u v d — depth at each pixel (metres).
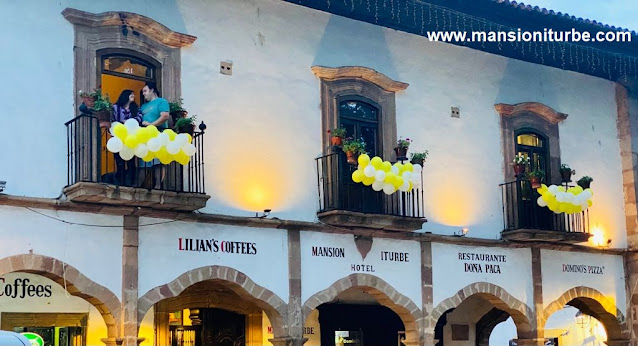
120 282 14.53
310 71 17.44
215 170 15.91
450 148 19.25
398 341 21.09
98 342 16.58
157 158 14.27
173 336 18.02
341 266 17.19
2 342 9.67
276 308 16.25
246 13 16.77
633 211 21.86
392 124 18.34
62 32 14.59
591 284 21.08
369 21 18.44
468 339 22.48
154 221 15.02
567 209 19.27
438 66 19.42
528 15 19.14
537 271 20.11
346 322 20.38
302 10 17.55
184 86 15.81
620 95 22.47
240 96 16.44
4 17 14.10
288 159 16.86
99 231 14.43
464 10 18.59
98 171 14.28
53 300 16.19
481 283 19.16
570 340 25.27
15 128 13.96
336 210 16.58
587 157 21.61
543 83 21.20
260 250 16.23
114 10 15.23
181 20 15.98
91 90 14.72
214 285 17.98
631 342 21.55
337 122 17.55
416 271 18.23
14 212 13.74
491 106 20.14
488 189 19.70
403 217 17.33
